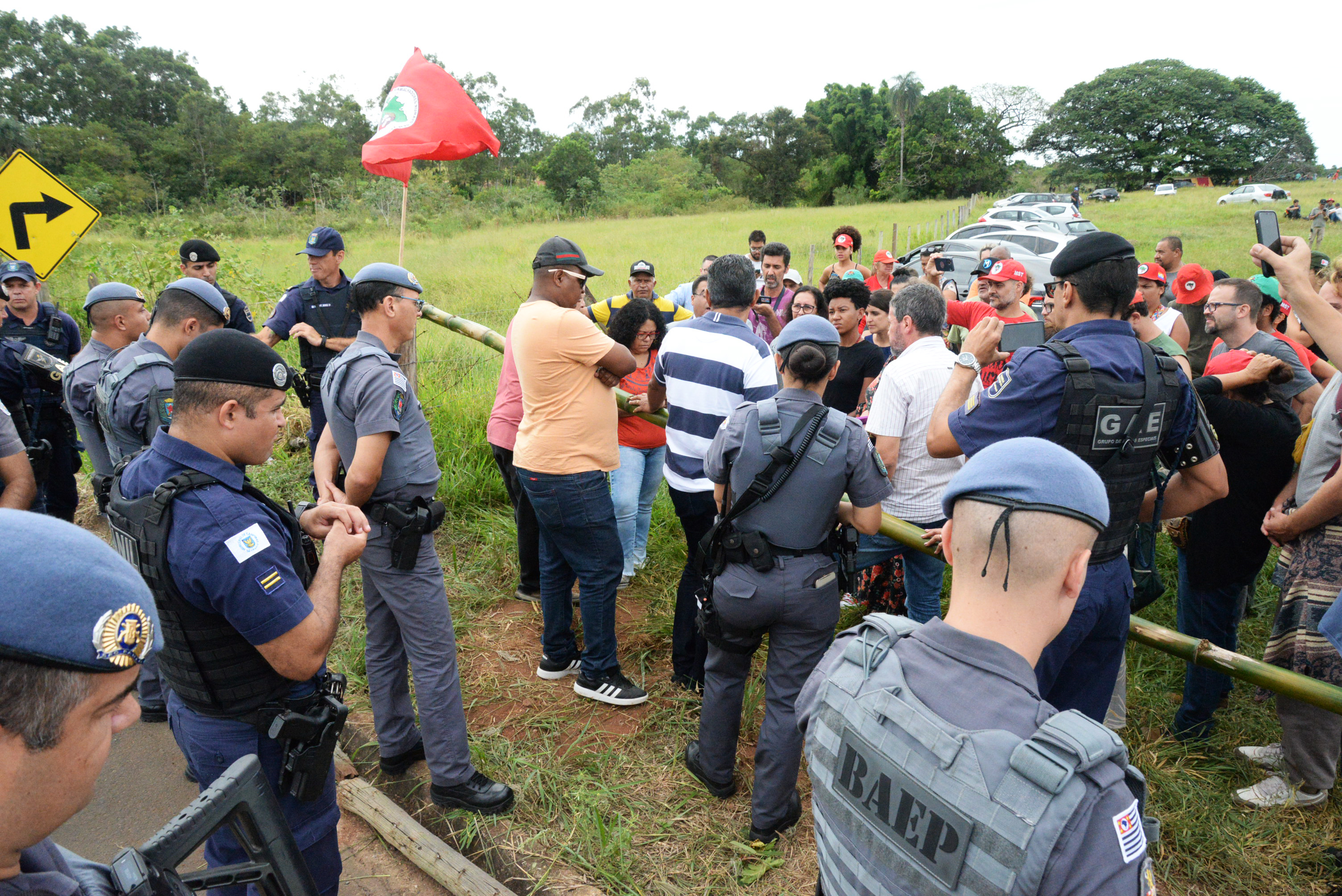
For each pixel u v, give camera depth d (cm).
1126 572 216
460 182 5238
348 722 318
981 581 119
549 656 342
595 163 5291
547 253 305
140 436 286
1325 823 265
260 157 5781
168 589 164
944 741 108
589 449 303
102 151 5416
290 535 186
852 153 6700
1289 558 281
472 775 270
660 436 414
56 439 461
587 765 291
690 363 315
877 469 244
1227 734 310
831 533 253
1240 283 369
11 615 73
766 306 565
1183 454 224
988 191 6341
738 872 243
